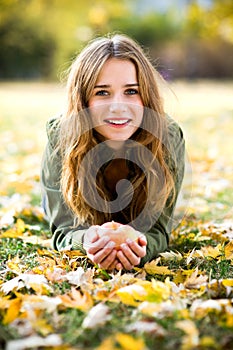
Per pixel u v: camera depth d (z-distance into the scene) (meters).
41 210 3.25
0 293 1.95
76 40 19.23
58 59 19.11
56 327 1.66
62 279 2.08
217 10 16.09
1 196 3.72
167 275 2.20
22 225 2.93
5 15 18.58
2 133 6.94
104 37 2.57
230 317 1.62
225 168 4.68
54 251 2.50
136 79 2.31
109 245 2.14
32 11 19.44
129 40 2.38
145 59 2.37
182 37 21.94
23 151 5.69
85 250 2.31
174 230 2.80
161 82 2.52
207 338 1.51
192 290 1.93
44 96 12.82
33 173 4.18
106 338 1.56
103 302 1.80
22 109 9.97
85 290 1.91
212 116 8.32
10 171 4.41
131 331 1.60
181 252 2.58
